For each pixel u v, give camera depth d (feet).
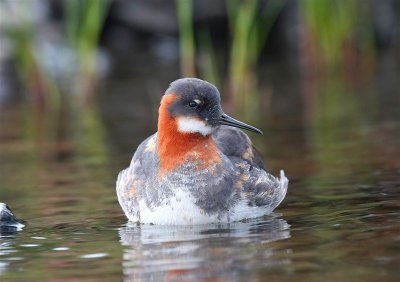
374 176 40.01
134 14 86.43
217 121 34.65
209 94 34.37
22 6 71.82
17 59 73.20
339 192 37.42
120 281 26.27
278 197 34.83
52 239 31.94
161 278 26.30
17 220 34.83
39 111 64.90
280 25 86.48
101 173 44.39
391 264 26.43
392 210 33.45
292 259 27.48
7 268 28.35
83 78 70.13
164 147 34.19
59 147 52.13
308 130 53.31
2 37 77.30
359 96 64.08
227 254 28.45
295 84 70.08
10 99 69.97
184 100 34.14
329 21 74.54
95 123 59.31
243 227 32.50
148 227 33.42
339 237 29.86
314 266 26.63
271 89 68.49
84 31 69.51
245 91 65.87
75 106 66.08
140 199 34.27
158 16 86.28
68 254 29.66
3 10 77.66
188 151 33.96
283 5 85.71
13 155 50.52
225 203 33.68
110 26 87.20
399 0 85.35
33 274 27.50
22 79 73.00
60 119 61.41
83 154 49.75
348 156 45.09
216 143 36.19
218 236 31.12
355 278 25.32
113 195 39.37
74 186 41.60
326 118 56.90
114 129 56.80
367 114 57.26
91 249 30.14
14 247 30.96
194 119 34.06
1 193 40.91
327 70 75.25
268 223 32.94
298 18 85.40
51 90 69.46
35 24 76.74
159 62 81.00
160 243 30.50
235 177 34.14
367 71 74.64
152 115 60.80
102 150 50.60
